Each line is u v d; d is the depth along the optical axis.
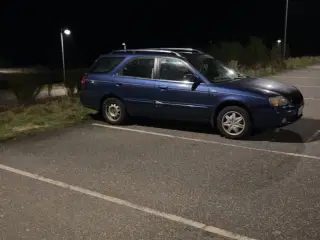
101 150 6.31
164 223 3.88
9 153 6.21
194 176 5.11
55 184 4.93
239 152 6.12
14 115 9.21
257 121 6.60
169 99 7.24
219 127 6.96
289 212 4.05
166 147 6.44
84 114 8.98
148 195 4.54
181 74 7.17
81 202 4.39
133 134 7.30
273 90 6.71
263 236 3.60
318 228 3.72
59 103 10.68
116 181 4.99
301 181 4.88
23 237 3.68
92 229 3.79
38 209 4.24
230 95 6.66
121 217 4.02
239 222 3.87
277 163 5.58
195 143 6.66
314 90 13.24
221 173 5.21
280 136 7.08
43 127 7.88
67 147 6.50
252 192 4.57
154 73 7.43
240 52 26.91
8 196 4.58
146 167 5.48
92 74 8.26
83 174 5.26
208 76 7.08
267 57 27.77
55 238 3.65
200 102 6.94
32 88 21.11
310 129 7.61
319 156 5.88
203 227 3.79
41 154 6.14
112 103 8.00
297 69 23.11
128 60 7.79
